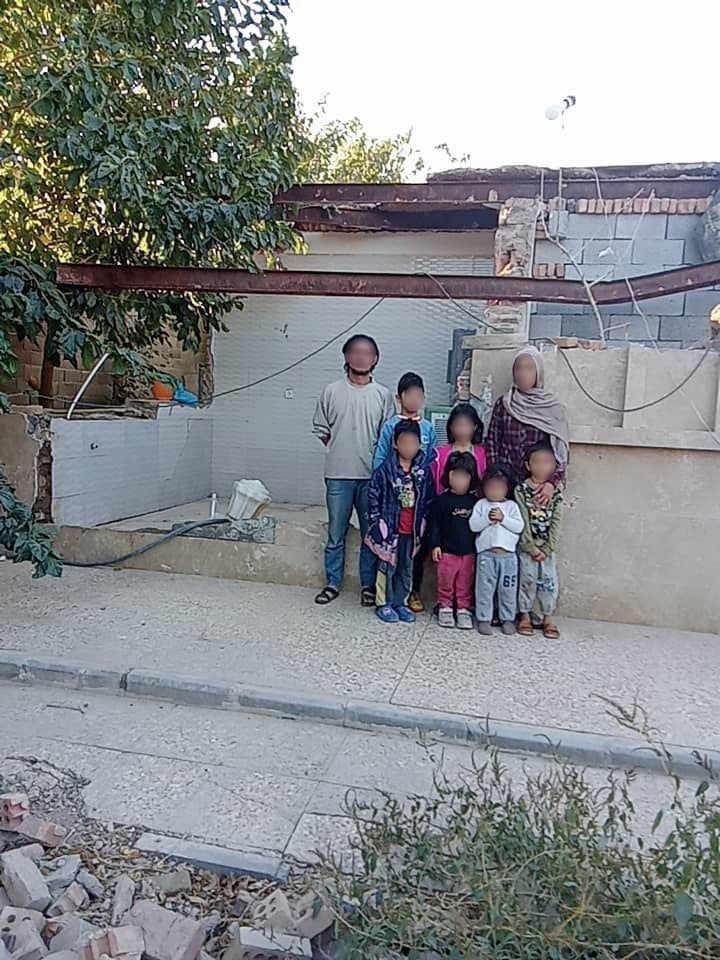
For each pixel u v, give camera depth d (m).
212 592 5.02
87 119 4.34
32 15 4.45
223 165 5.29
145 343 6.25
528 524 4.34
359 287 4.72
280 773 2.85
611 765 3.02
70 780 2.74
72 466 6.05
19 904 2.02
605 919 1.60
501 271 6.13
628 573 4.62
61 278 4.96
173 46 4.88
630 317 6.61
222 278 4.85
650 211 6.43
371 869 1.88
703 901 1.63
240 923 2.01
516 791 2.77
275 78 5.46
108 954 1.75
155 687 3.52
